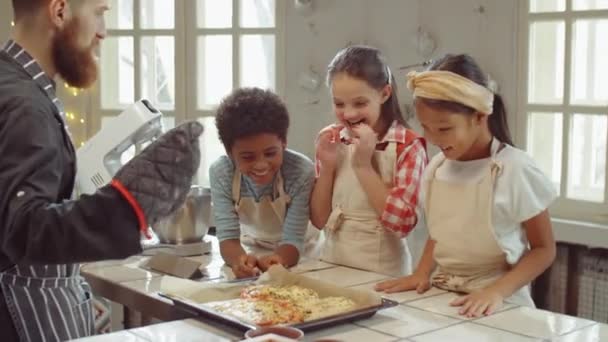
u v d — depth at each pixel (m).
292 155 1.94
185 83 3.16
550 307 2.65
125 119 1.92
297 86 3.00
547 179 1.64
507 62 2.67
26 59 1.37
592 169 2.62
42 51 1.40
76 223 1.16
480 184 1.61
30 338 1.41
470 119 1.54
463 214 1.63
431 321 1.40
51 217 1.16
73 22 1.38
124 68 3.26
